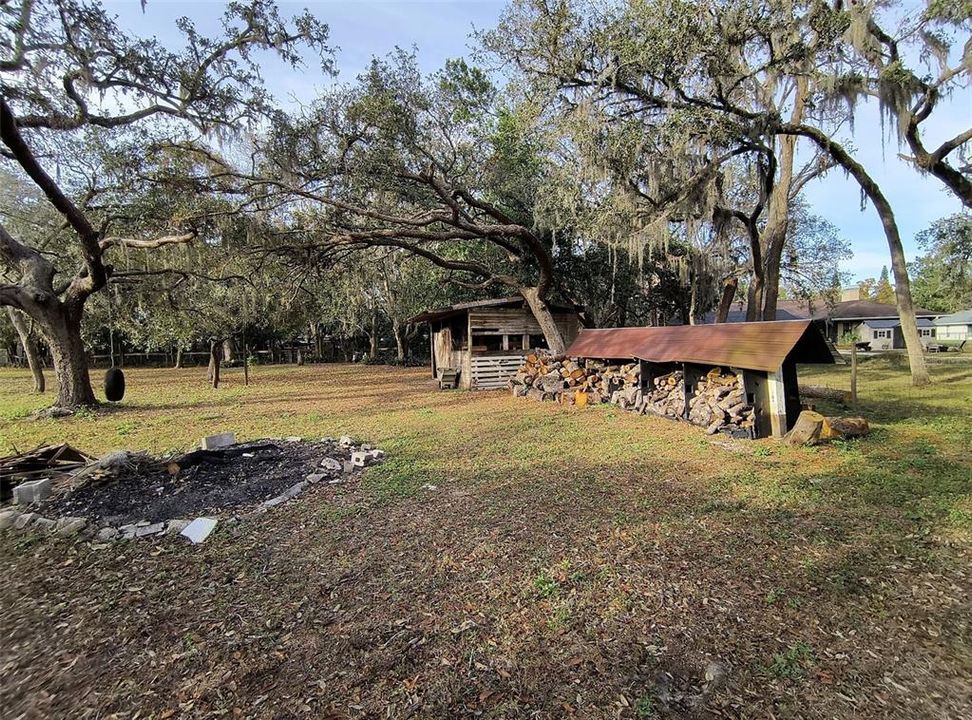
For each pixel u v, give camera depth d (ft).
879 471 16.24
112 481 15.96
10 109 23.16
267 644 8.09
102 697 7.00
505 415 30.32
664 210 35.19
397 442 23.30
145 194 32.96
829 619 8.38
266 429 28.32
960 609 8.56
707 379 25.86
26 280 34.83
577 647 7.80
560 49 31.86
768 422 22.16
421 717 6.49
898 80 27.99
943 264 63.41
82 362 36.68
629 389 30.32
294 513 14.02
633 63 28.76
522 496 15.02
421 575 10.28
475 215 45.65
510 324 47.16
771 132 30.53
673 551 11.02
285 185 32.42
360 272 52.11
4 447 24.43
